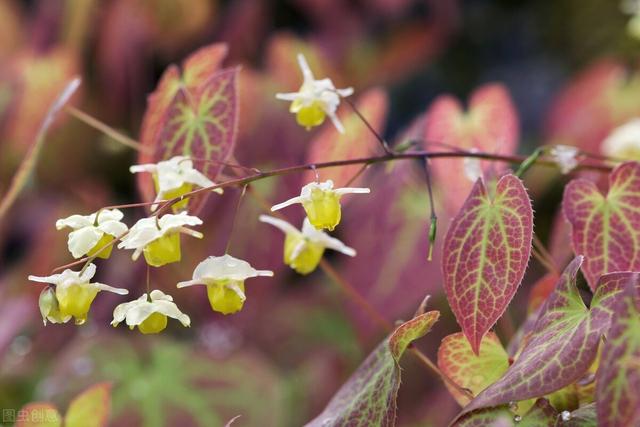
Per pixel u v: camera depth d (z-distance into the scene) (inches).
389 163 21.5
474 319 17.9
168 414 25.3
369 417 18.1
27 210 33.5
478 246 17.9
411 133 23.6
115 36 33.4
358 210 26.1
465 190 22.1
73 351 26.1
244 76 28.5
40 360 30.0
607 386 16.0
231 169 21.2
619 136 23.5
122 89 33.8
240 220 27.6
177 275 28.3
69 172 33.2
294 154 28.0
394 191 25.8
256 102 28.8
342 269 27.7
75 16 33.1
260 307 27.9
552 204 34.3
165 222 17.4
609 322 16.7
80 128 33.1
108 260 29.9
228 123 19.4
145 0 33.8
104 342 26.2
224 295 17.6
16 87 32.6
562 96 33.8
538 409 17.5
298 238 19.3
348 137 21.3
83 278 17.4
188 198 18.4
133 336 26.7
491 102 22.6
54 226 31.4
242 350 26.3
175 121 19.6
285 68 29.8
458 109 22.6
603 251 18.7
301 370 29.5
